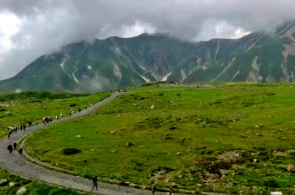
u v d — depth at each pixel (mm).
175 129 115000
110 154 91500
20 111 184750
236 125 115812
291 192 65312
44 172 79812
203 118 128750
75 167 82312
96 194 65562
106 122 134875
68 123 138750
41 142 108938
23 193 67062
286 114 126062
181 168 79875
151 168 80375
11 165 85625
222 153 88562
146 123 125812
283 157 83938
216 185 70000
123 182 72000
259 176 73562
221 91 194250
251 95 171125
